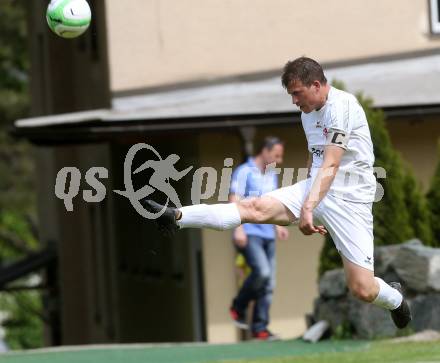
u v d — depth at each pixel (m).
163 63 58.53
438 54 61.66
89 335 89.06
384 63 61.03
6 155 142.12
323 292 43.91
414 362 34.97
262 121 54.34
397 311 32.25
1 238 144.00
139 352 42.53
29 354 43.19
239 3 59.31
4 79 143.62
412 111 55.16
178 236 62.09
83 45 76.62
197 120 54.16
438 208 48.22
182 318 61.69
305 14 60.09
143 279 71.06
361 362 35.66
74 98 84.69
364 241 30.84
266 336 47.94
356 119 30.41
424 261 41.75
